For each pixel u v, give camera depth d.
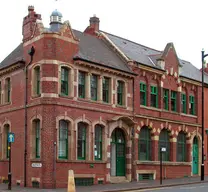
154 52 40.78
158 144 35.56
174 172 36.78
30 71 28.91
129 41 39.56
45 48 27.69
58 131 27.45
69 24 28.80
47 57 27.59
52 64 27.53
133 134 32.94
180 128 38.06
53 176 26.77
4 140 31.52
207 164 41.09
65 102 27.94
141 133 34.28
